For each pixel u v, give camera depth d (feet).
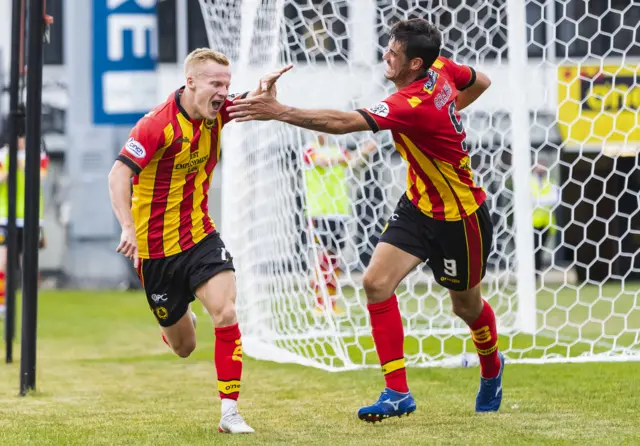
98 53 124.98
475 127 107.14
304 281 78.02
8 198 63.52
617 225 130.93
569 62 83.71
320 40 118.21
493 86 82.89
